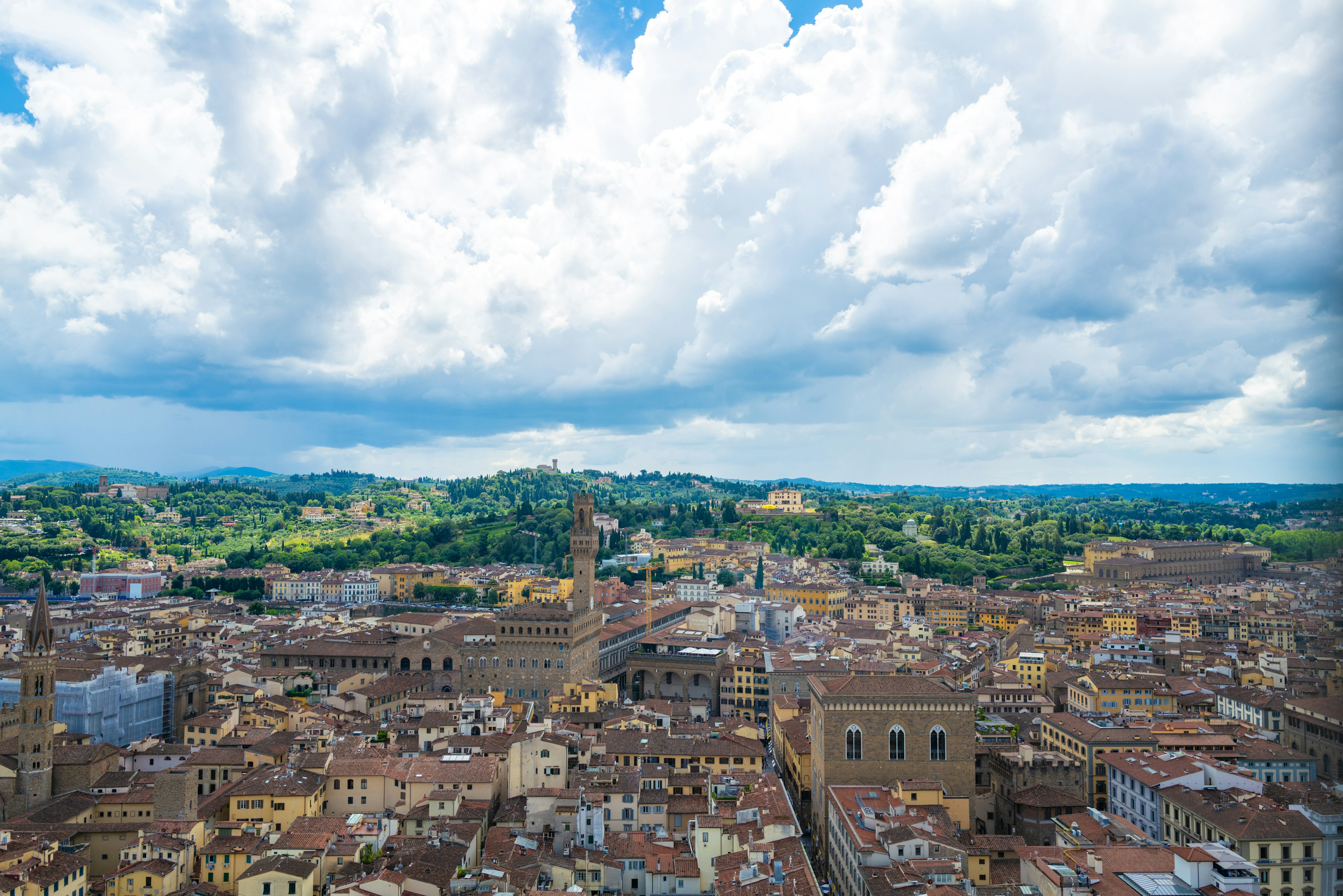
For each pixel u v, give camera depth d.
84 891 171.38
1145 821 187.50
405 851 176.75
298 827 183.00
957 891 137.38
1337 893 153.75
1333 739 197.62
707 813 194.00
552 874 172.75
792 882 151.00
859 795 182.50
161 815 193.38
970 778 195.88
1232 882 132.12
